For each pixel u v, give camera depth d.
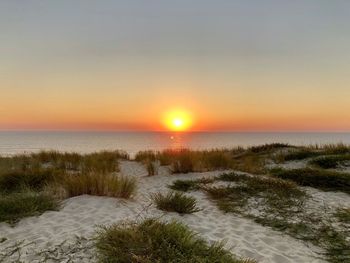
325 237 4.66
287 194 7.10
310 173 8.90
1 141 91.69
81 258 3.42
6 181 7.47
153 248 3.44
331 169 10.72
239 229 4.95
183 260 3.23
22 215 4.89
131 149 53.03
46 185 7.30
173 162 11.20
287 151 15.34
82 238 3.98
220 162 10.95
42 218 4.90
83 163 12.19
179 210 5.62
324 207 6.22
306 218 5.55
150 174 10.34
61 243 3.85
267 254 4.01
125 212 5.31
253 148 17.75
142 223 4.14
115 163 12.69
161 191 7.52
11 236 4.15
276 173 9.85
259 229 4.98
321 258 3.95
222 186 7.82
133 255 3.18
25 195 5.76
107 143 81.06
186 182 8.32
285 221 5.36
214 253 3.51
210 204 6.46
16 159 13.58
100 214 5.14
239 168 10.80
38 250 3.66
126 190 6.42
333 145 16.14
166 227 3.93
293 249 4.25
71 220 4.83
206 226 5.00
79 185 6.50
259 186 7.70
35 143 79.69
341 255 4.04
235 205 6.33
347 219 5.43
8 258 3.47
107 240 3.59
